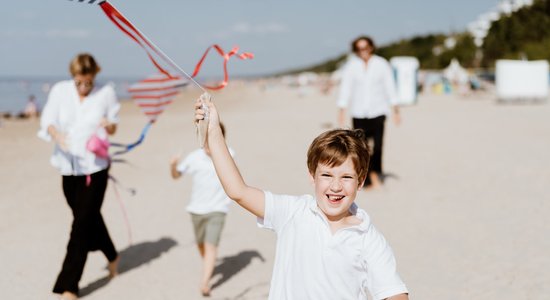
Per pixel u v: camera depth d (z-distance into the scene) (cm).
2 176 1123
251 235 689
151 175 1100
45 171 1191
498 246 600
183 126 2189
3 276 558
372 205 801
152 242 672
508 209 753
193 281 545
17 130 2194
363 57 879
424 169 1081
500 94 3183
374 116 883
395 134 1694
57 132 484
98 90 505
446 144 1438
